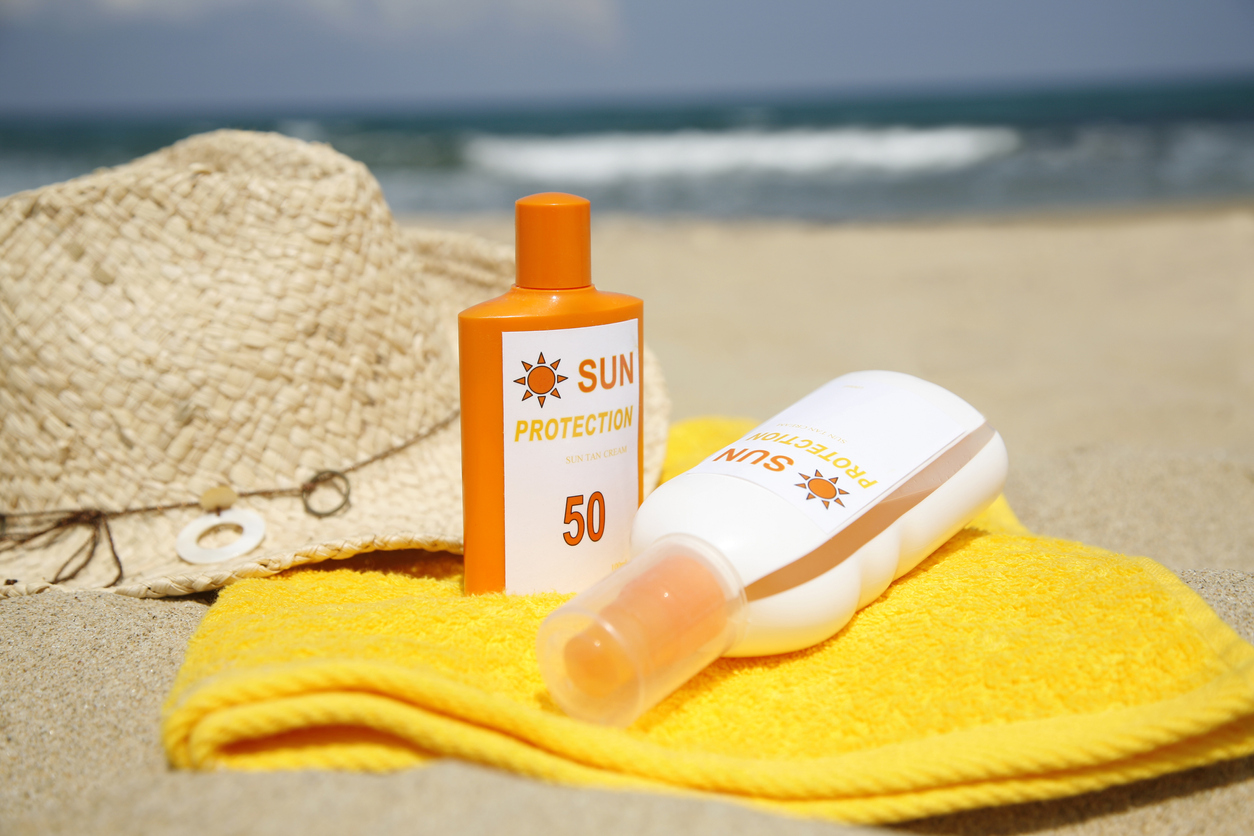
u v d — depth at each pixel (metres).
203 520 1.16
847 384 1.09
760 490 0.90
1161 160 12.80
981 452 1.05
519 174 12.73
